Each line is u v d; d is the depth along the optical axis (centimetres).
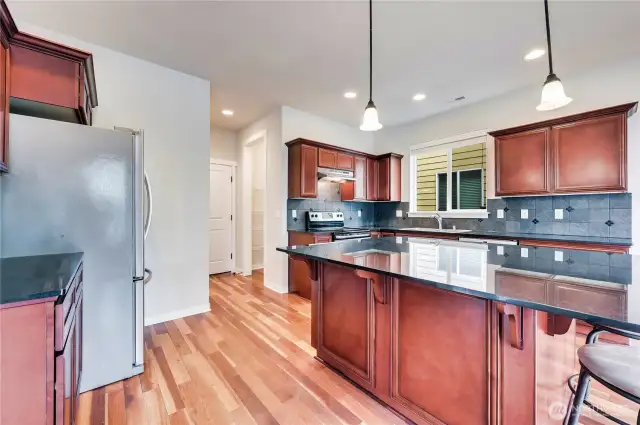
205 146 319
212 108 409
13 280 116
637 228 270
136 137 195
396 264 156
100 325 181
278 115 405
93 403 168
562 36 238
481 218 388
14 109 189
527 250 208
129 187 190
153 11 209
